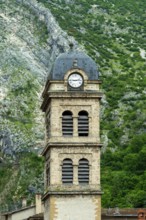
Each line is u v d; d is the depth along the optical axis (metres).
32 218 154.25
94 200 113.19
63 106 115.38
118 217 151.12
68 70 115.88
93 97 115.62
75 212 112.62
